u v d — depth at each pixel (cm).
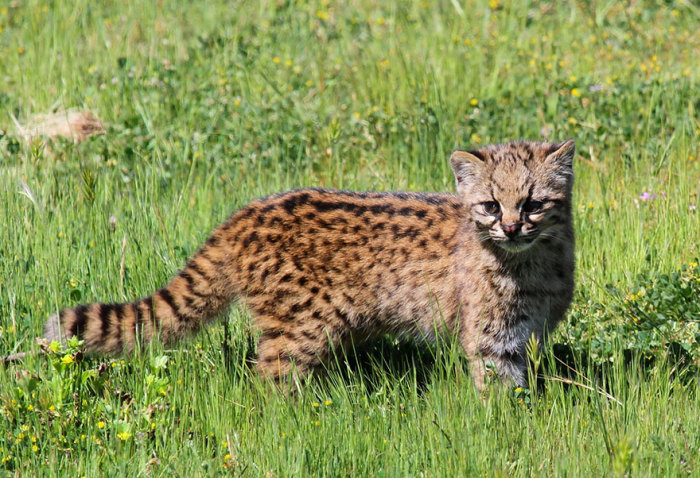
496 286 1020
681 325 1108
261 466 876
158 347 1022
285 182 1495
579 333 1102
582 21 2225
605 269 1233
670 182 1430
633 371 979
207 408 952
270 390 1027
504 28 2162
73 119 1745
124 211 1341
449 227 1055
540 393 1021
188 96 1811
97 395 974
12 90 1958
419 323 1073
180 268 1191
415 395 965
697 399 950
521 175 991
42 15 2348
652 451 862
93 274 1167
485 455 871
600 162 1555
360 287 1047
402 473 863
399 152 1595
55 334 1020
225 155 1583
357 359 1112
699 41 2055
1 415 930
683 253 1255
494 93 1820
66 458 880
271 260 1036
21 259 1125
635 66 1892
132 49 2150
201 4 2461
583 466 853
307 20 2319
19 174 1459
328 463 865
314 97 1850
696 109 1666
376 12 2334
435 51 1994
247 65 1956
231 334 1102
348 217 1050
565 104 1700
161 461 880
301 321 1044
